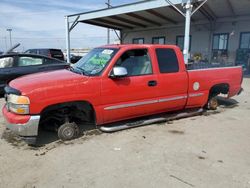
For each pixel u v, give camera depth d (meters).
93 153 3.94
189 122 5.64
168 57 5.21
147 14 18.14
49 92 3.93
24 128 3.84
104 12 16.72
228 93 6.60
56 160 3.70
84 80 4.22
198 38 20.47
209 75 5.93
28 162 3.63
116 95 4.53
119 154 3.91
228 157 3.84
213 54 19.50
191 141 4.48
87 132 4.85
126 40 26.89
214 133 4.92
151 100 4.97
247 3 14.41
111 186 3.03
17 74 8.15
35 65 8.57
